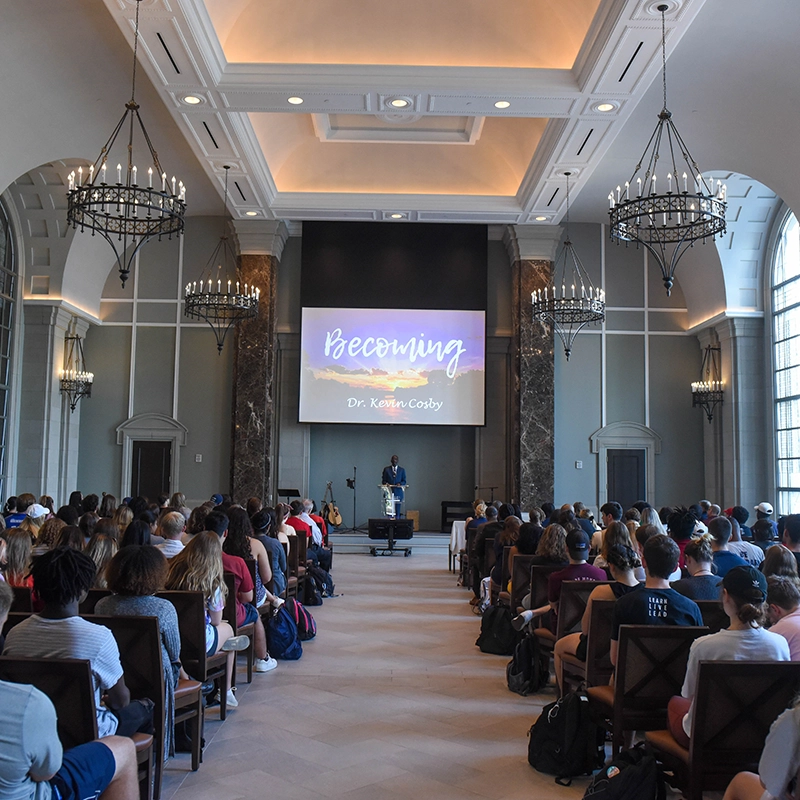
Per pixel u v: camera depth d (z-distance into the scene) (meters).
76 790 2.77
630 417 17.16
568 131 11.52
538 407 16.31
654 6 8.17
